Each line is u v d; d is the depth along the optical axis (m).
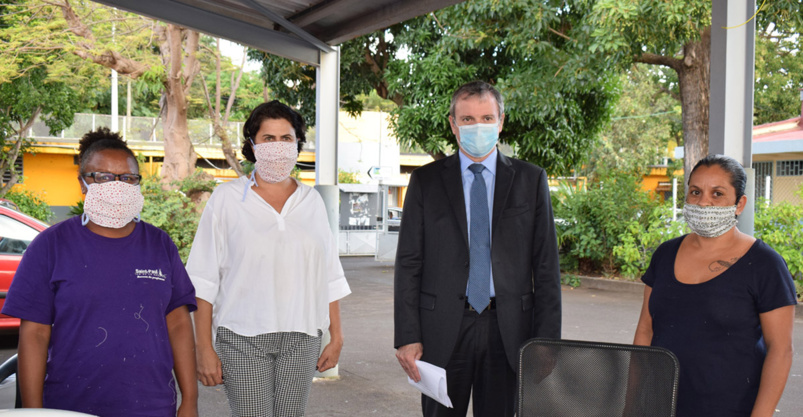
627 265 12.45
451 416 3.06
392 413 5.06
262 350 2.80
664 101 33.19
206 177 16.05
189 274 2.81
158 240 2.45
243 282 2.80
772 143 17.00
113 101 26.25
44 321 2.22
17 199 21.55
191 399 2.54
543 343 2.27
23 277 2.22
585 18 12.19
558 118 13.93
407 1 5.02
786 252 9.88
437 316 3.00
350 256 20.12
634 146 32.91
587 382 2.23
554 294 3.00
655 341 2.46
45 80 20.30
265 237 2.82
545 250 3.04
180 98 16.44
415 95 14.32
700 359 2.31
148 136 27.53
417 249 3.08
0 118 21.45
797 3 10.78
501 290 2.94
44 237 2.27
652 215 12.27
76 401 2.21
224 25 5.38
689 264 2.43
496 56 14.74
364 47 15.56
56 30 16.78
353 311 9.92
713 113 3.41
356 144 31.81
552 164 14.55
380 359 6.82
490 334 2.99
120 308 2.26
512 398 3.03
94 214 2.27
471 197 3.07
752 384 2.28
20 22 17.17
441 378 2.73
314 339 2.93
